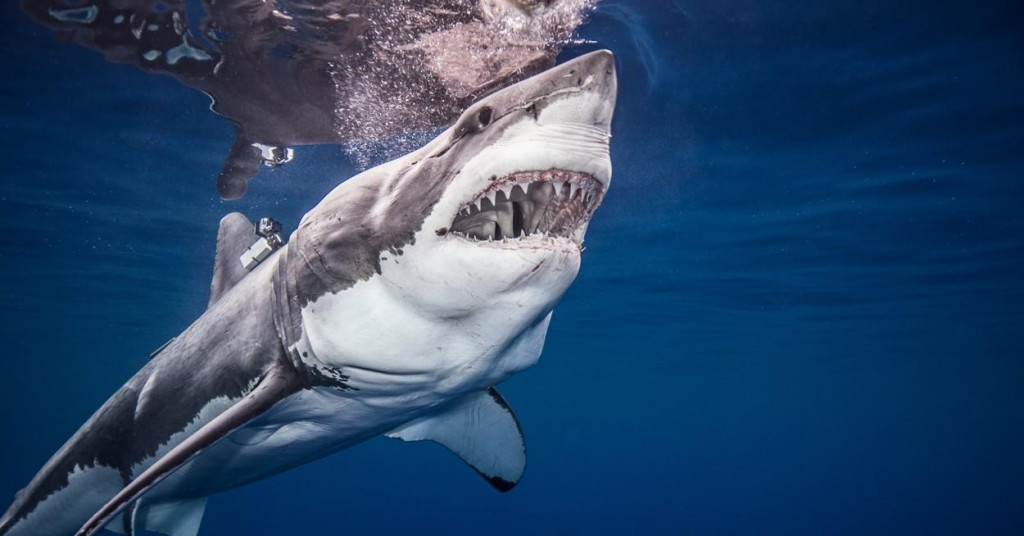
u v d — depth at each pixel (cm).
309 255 315
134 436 429
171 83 823
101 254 1897
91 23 699
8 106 945
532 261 262
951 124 985
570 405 9900
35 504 488
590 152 253
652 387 7019
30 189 1337
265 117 879
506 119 258
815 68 820
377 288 292
